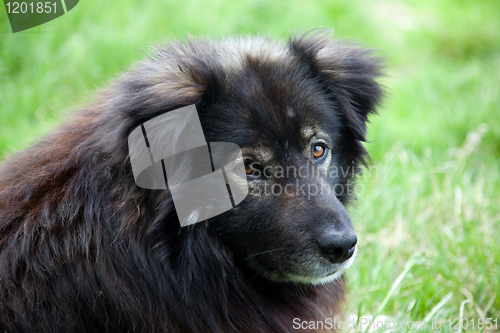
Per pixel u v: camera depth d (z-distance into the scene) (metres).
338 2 7.62
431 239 3.85
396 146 5.21
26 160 2.64
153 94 2.25
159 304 2.35
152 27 5.78
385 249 3.76
